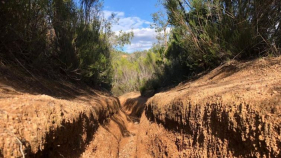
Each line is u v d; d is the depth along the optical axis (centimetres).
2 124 263
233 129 324
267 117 273
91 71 1058
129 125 1388
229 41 736
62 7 826
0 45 579
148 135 768
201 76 916
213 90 458
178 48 1323
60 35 887
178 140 517
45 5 693
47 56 808
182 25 903
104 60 1229
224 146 348
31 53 672
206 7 804
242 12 685
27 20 627
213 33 787
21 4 582
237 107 326
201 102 432
